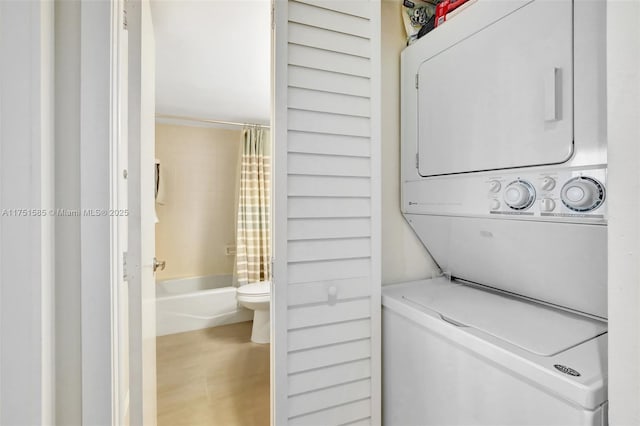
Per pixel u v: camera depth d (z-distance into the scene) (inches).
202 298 155.5
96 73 36.0
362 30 58.8
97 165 36.2
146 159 58.5
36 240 30.6
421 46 65.7
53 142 34.1
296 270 54.2
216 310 158.7
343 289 57.7
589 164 39.0
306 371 55.0
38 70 30.5
